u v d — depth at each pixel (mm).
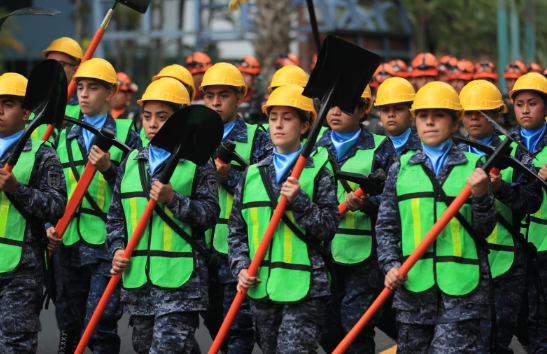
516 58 38125
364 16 36969
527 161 10742
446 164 8492
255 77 15805
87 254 10609
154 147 9094
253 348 11836
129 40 35156
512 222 10508
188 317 8797
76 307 11078
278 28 28797
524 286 10727
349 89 8312
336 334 10375
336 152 10562
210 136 8578
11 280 8977
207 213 8875
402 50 36594
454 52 51594
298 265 8375
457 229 8297
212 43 34312
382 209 8656
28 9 10234
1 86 9188
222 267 10648
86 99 10930
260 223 8531
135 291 8859
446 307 8211
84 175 10047
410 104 10969
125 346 12672
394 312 10859
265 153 10930
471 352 8188
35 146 9281
